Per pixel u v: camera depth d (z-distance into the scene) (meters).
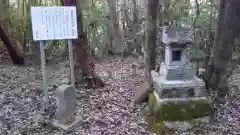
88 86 4.73
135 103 4.11
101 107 4.02
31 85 5.10
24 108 4.04
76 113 3.83
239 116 3.62
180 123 3.37
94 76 4.82
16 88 4.92
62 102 3.38
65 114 3.41
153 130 3.36
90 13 7.11
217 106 3.86
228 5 3.66
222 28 3.79
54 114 3.78
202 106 3.41
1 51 7.84
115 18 7.96
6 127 3.48
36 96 4.51
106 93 4.55
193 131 3.32
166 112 3.37
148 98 3.98
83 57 4.66
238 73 5.39
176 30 3.35
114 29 8.03
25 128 3.45
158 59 5.11
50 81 5.32
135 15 7.71
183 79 3.46
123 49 8.02
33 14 3.44
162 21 5.24
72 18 3.64
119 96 4.43
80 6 4.53
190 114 3.39
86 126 3.52
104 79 5.43
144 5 6.86
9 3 7.19
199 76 4.23
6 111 3.93
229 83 4.79
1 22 6.65
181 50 3.36
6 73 5.92
